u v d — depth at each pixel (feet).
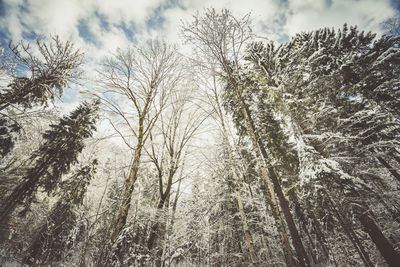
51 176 43.50
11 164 44.73
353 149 28.53
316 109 29.71
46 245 13.83
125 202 17.87
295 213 48.65
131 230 16.02
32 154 44.32
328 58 38.19
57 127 44.16
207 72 24.22
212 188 24.80
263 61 36.70
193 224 21.90
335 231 36.47
